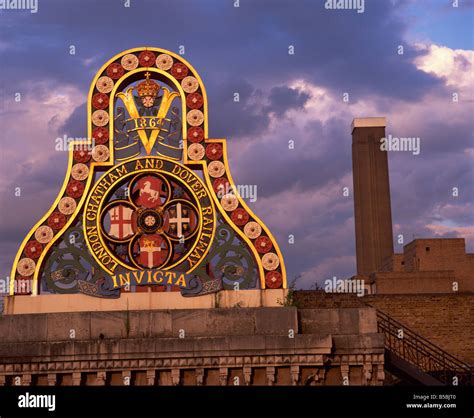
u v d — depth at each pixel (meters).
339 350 27.17
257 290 28.36
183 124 29.42
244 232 28.73
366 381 27.19
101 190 28.91
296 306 28.56
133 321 27.39
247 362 26.81
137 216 28.80
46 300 28.09
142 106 29.56
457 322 39.19
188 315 27.48
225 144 29.39
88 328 27.31
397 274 50.81
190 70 29.91
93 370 26.64
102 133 29.33
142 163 29.12
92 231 28.61
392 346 35.41
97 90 29.61
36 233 28.59
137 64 29.91
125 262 28.50
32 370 26.61
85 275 28.34
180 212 28.95
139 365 26.70
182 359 26.78
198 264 28.50
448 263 54.38
